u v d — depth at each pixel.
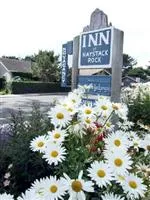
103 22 1.71
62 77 2.15
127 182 0.52
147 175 0.60
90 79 1.72
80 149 0.62
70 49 2.06
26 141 0.91
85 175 0.59
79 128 0.65
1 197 0.46
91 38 1.72
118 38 1.58
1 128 1.14
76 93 0.78
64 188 0.48
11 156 0.94
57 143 0.60
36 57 12.51
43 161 0.86
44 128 0.92
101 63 1.65
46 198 0.47
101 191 0.56
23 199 0.45
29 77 12.80
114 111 0.67
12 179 0.93
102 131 0.66
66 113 0.63
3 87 10.05
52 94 9.41
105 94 1.62
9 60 13.61
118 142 0.58
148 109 1.88
